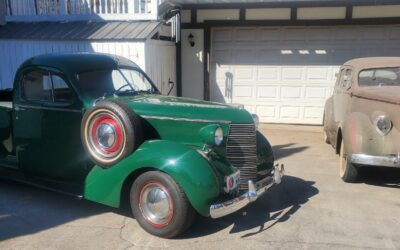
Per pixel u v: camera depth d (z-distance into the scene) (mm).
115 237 4031
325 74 10734
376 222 4457
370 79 6734
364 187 5652
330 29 10500
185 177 3744
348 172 5695
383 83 6699
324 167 6742
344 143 5727
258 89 11172
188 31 11070
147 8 9648
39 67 4871
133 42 8484
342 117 6965
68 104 4656
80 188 4609
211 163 3967
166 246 3855
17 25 9773
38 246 3840
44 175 5105
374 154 5293
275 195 5316
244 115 4441
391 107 5367
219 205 3760
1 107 5422
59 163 4875
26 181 5016
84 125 4277
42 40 8914
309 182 5895
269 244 3914
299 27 10633
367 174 6262
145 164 3922
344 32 10453
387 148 5270
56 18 9859
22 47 9141
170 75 10688
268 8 10555
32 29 9398
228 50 11156
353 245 3914
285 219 4523
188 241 3965
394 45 10312
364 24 10211
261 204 4984
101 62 5098
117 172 4094
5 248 3797
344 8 10203
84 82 4715
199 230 4215
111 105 4090
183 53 11195
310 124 11031
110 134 4121
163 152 3916
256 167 4508
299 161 7145
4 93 6211
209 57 11094
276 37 10812
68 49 8844
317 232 4191
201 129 4195
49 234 4094
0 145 5602
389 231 4234
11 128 5363
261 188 4344
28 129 5062
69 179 4867
